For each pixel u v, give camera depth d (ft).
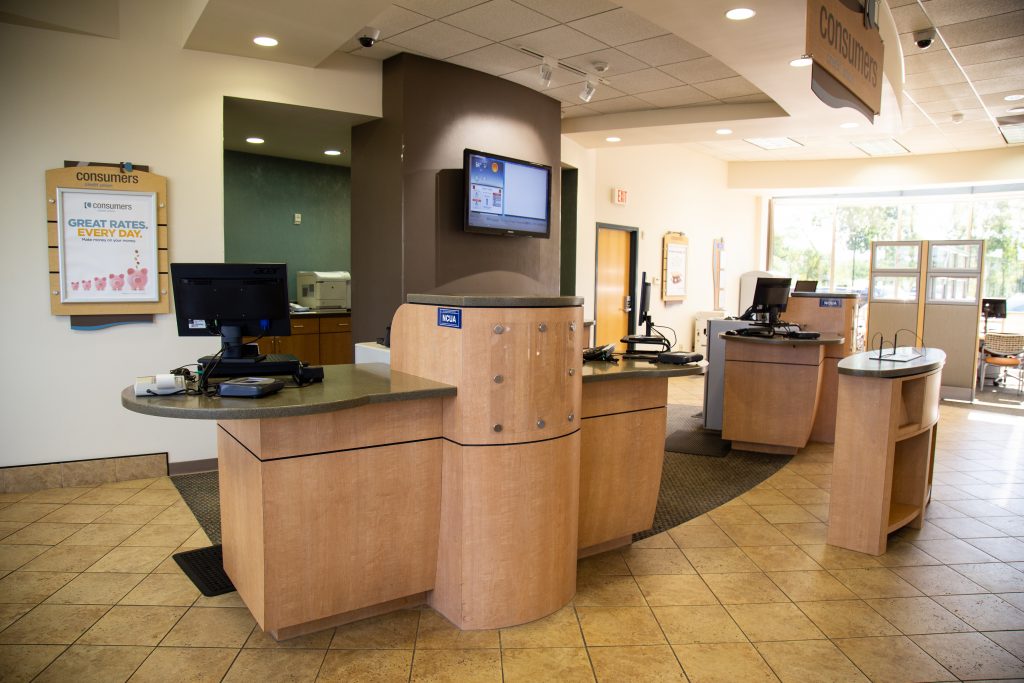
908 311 27.91
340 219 25.38
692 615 9.00
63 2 13.24
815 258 38.75
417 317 9.21
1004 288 33.88
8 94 13.12
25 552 10.68
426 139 17.19
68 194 13.65
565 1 13.42
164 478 14.73
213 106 15.03
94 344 14.17
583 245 25.95
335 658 7.79
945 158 31.89
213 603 9.05
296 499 7.75
